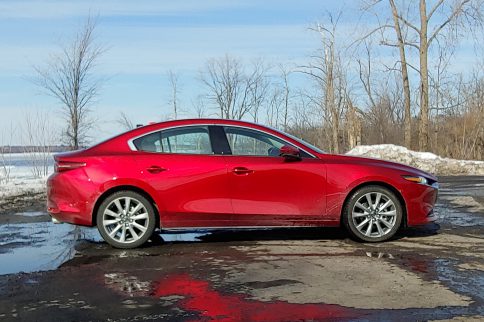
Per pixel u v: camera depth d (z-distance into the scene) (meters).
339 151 27.27
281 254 5.79
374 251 5.89
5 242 6.63
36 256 5.86
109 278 4.93
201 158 6.17
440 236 6.69
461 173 17.88
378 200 6.38
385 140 29.27
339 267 5.20
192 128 6.32
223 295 4.38
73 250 6.14
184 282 4.77
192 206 6.10
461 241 6.38
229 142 6.30
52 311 4.05
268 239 6.62
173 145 6.25
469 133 28.05
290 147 6.23
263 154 6.32
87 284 4.75
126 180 6.02
